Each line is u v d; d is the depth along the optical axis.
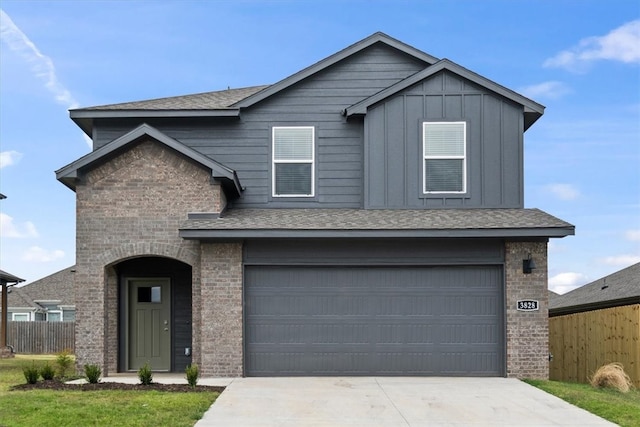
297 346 14.17
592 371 15.49
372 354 14.17
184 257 14.30
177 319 15.70
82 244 14.29
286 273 14.30
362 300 14.27
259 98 15.84
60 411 9.76
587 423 9.69
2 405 10.15
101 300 14.20
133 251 14.27
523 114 15.41
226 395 11.65
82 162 14.12
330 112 15.97
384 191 15.31
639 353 13.34
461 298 14.22
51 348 29.44
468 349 14.13
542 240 14.06
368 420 9.80
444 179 15.30
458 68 15.29
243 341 14.02
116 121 16.05
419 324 14.21
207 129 15.99
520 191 15.23
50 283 38.62
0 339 24.81
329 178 15.78
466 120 15.33
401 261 14.23
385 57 16.23
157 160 14.45
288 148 15.90
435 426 9.48
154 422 9.31
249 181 15.81
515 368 13.88
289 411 10.38
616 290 17.92
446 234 13.59
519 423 9.68
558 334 17.81
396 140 15.37
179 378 14.11
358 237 13.70
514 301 13.99
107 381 13.37
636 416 10.04
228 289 14.05
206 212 14.34
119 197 14.38
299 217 14.59
